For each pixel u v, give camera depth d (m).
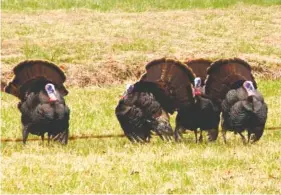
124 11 77.94
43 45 60.41
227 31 70.19
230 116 28.48
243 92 28.48
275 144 28.92
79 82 50.81
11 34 64.31
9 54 57.53
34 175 23.06
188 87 29.03
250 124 28.67
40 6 78.38
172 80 28.95
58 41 61.97
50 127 27.91
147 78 28.98
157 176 22.84
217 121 29.44
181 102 28.98
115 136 30.59
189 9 79.75
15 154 26.62
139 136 28.84
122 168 24.05
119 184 21.84
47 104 27.72
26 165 24.44
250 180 22.42
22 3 78.94
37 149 27.48
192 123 29.20
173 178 22.62
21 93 28.30
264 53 61.78
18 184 21.86
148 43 62.66
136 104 28.67
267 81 52.06
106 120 35.06
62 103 27.95
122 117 28.64
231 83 28.81
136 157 25.86
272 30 71.44
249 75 29.20
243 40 66.62
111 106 39.94
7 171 23.56
